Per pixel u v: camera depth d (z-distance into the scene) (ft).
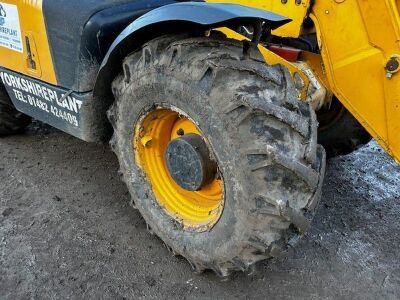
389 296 7.75
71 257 8.36
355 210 10.03
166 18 6.35
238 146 6.17
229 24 6.42
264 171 6.12
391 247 8.91
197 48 6.69
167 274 8.03
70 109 8.79
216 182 7.44
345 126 10.26
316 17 7.46
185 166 7.27
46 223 9.24
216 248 7.03
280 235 6.49
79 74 8.24
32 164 11.44
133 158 8.13
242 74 6.32
